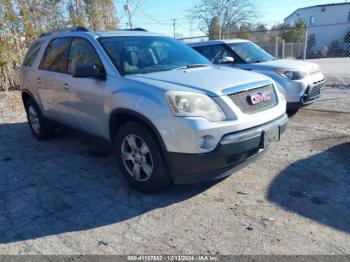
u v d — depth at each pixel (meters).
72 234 3.03
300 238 2.82
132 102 3.45
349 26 44.00
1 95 10.52
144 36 4.69
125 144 3.77
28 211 3.45
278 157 4.59
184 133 3.11
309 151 4.76
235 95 3.33
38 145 5.70
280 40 24.09
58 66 4.92
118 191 3.83
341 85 10.67
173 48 4.72
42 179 4.25
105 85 3.88
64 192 3.86
